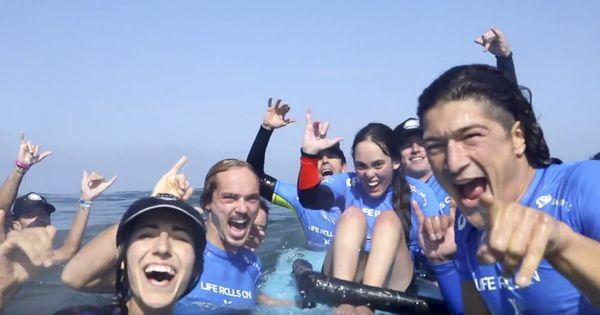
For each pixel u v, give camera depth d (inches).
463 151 35.1
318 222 93.4
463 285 45.5
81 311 47.0
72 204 174.6
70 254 72.6
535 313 40.3
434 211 81.6
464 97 34.8
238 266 70.1
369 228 81.7
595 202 35.5
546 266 38.3
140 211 45.4
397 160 82.6
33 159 82.6
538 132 37.4
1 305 59.7
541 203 37.8
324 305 60.2
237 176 67.9
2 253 59.9
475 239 42.1
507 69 74.5
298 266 72.0
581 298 38.5
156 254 45.0
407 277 67.7
